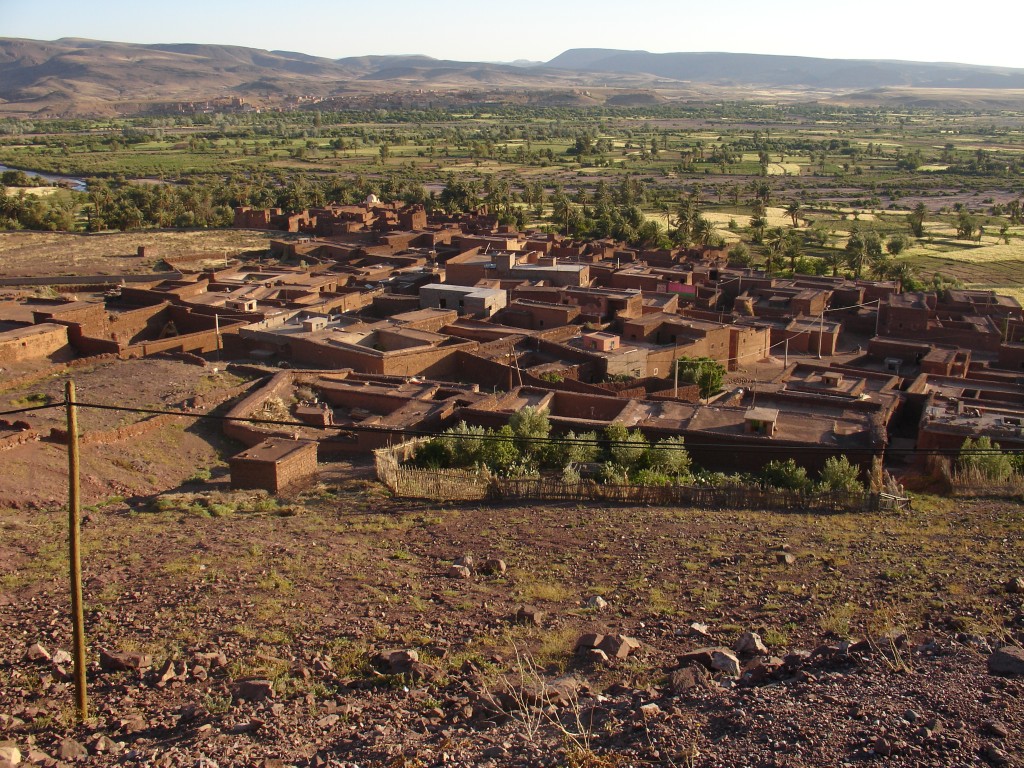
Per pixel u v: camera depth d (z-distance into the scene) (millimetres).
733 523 29906
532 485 35062
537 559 26031
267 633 19969
